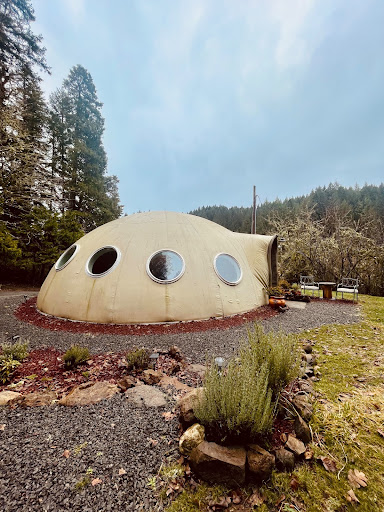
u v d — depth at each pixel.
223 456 1.88
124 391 3.26
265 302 9.16
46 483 1.86
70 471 1.97
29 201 15.32
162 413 2.78
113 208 24.59
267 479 1.87
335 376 3.56
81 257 7.61
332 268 17.61
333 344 5.06
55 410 2.82
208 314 6.91
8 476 1.91
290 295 10.77
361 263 16.62
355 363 4.04
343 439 2.27
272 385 2.55
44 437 2.37
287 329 6.20
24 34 15.63
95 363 4.18
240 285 8.01
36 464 2.04
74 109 24.50
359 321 7.08
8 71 15.53
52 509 1.66
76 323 6.48
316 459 2.07
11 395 3.08
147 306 6.46
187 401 2.61
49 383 3.51
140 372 3.81
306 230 19.19
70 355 3.98
